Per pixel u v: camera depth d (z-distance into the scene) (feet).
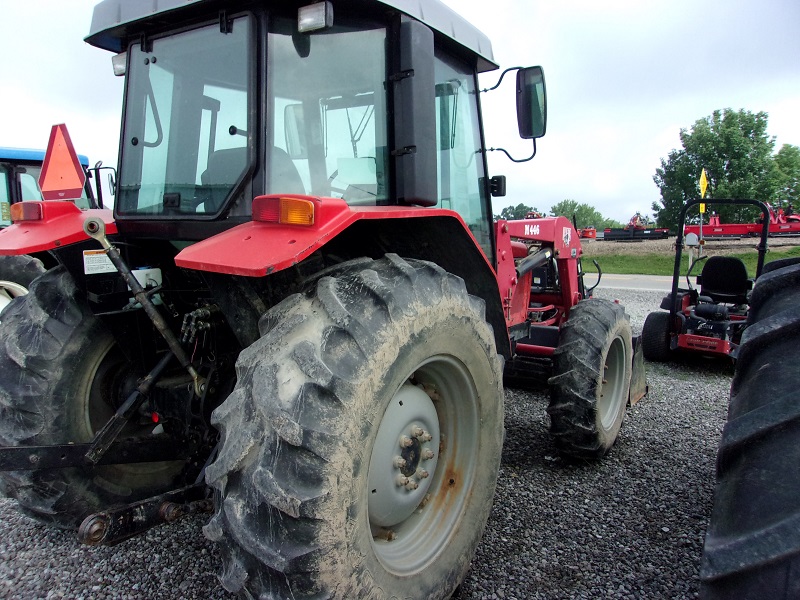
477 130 10.42
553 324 16.42
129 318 7.66
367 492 5.63
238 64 6.59
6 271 16.24
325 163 6.84
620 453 12.35
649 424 14.29
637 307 35.22
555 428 11.34
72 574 7.98
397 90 6.77
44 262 9.80
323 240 5.32
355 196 7.08
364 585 5.46
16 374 7.45
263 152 6.38
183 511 6.40
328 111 6.83
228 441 5.07
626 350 12.60
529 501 10.12
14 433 7.38
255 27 6.40
